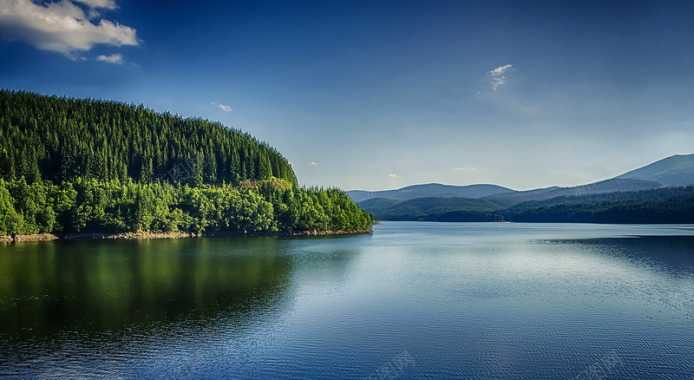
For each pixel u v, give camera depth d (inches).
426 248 4594.0
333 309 1803.6
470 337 1459.2
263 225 6865.2
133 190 6195.9
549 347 1366.9
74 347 1348.4
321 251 4160.9
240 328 1540.4
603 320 1654.8
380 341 1417.3
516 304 1899.6
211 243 5017.2
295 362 1246.3
